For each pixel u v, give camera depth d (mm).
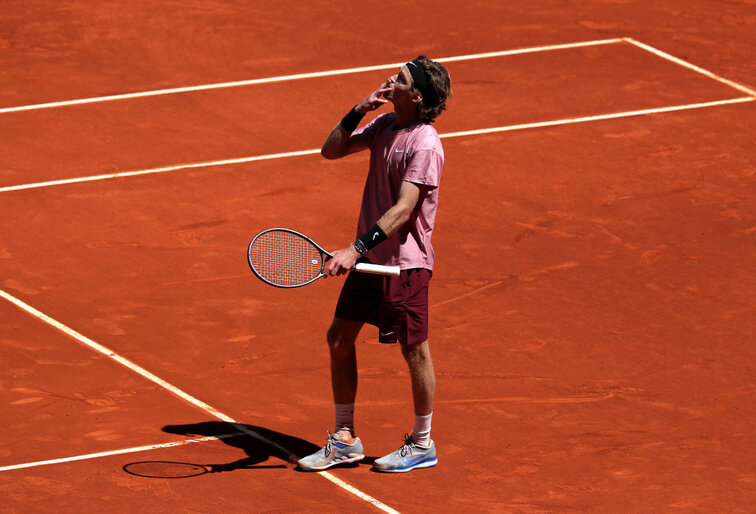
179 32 65562
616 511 24156
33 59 60688
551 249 39812
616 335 33500
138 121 52312
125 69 59625
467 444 27234
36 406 28531
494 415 28703
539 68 61281
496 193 44969
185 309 34656
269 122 52594
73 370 30594
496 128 52438
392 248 24859
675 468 26141
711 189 45844
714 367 31578
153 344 32344
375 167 25188
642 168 48000
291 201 43719
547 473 25844
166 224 41375
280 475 25562
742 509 24312
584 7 73062
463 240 40469
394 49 64188
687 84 59219
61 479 24953
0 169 46375
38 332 32812
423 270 25156
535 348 32594
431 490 25047
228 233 40656
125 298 35344
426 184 24359
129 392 29500
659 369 31406
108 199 43562
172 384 30062
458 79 59281
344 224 41719
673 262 38844
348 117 25312
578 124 53188
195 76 58750
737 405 29438
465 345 32688
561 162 48500
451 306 35250
